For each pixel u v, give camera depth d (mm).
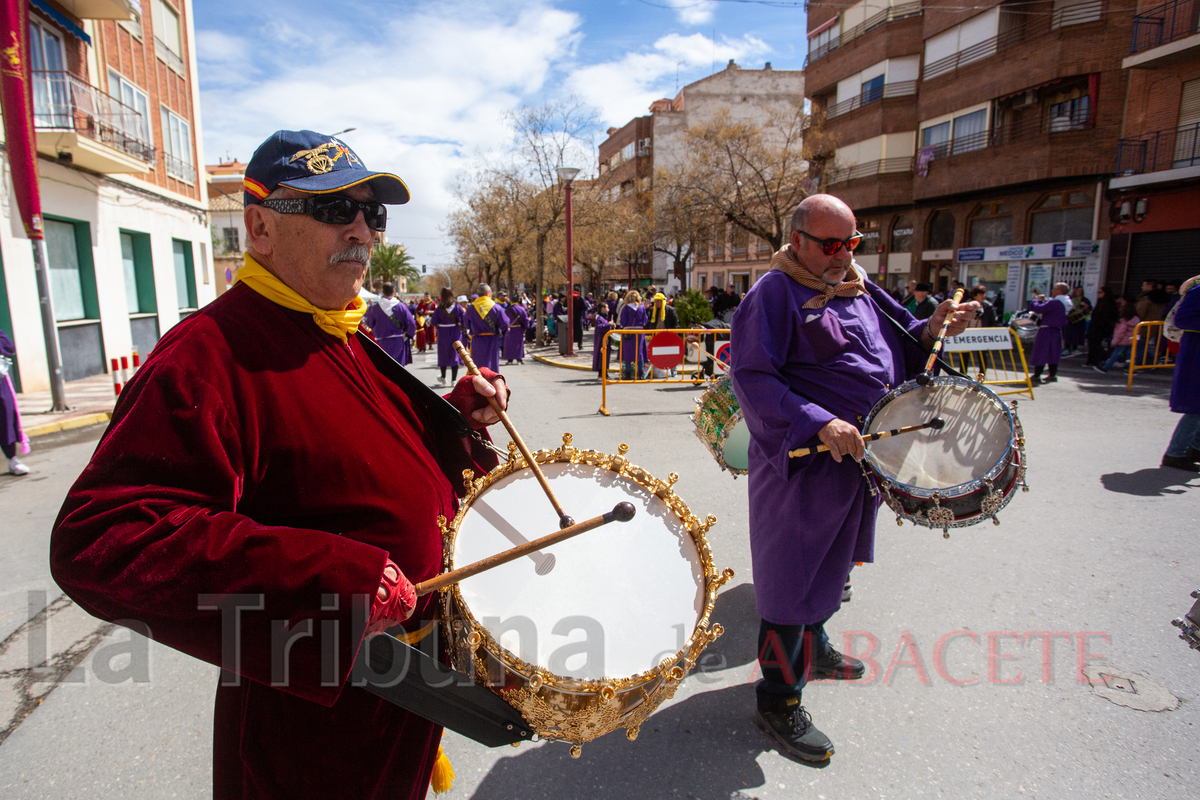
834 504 2461
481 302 12844
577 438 7875
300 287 1414
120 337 15773
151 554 1066
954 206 24250
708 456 6910
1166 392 10766
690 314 15594
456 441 1806
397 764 1462
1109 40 18844
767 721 2596
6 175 11898
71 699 2945
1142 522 4723
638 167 52969
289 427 1282
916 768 2447
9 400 6738
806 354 2551
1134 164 18375
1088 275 19562
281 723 1354
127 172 15062
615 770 2469
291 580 1102
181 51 20438
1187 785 2324
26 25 9484
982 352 11281
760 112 47656
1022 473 2443
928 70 25062
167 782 2432
